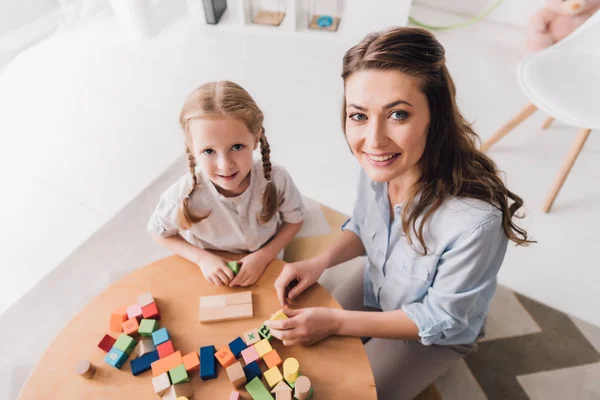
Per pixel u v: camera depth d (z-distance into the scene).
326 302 0.90
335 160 1.80
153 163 1.79
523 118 1.62
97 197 1.67
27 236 1.55
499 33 2.36
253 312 0.87
